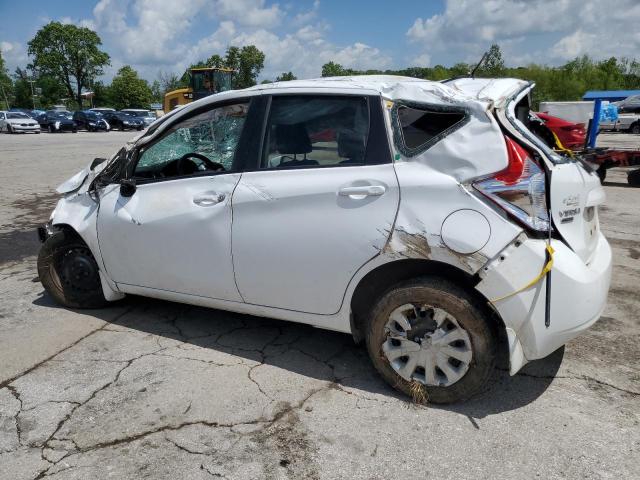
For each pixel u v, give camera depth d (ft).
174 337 12.69
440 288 9.18
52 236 13.83
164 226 11.68
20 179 39.42
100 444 8.81
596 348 11.92
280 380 10.72
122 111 135.23
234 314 14.01
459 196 8.87
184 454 8.55
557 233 8.90
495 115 8.95
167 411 9.69
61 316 13.96
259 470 8.19
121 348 12.14
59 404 9.93
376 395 10.14
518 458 8.38
